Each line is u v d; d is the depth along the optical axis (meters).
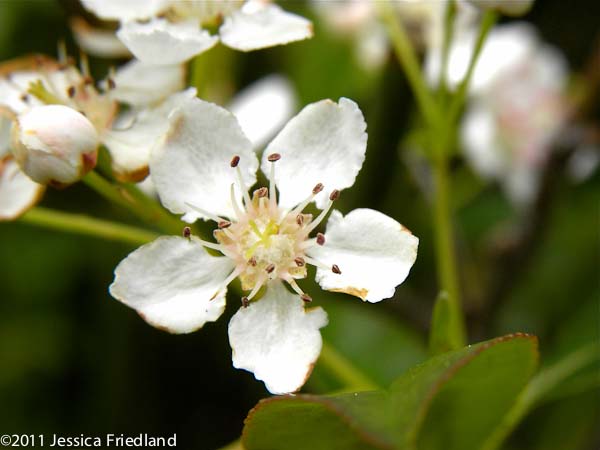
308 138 0.05
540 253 0.07
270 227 0.05
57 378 0.08
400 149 0.08
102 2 0.06
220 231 0.05
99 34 0.07
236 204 0.05
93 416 0.08
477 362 0.05
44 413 0.08
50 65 0.06
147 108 0.06
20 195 0.06
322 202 0.05
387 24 0.07
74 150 0.05
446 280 0.06
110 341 0.08
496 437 0.06
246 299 0.05
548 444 0.07
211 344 0.08
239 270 0.05
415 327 0.07
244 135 0.05
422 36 0.08
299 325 0.05
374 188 0.08
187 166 0.05
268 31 0.06
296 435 0.05
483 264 0.08
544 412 0.07
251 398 0.08
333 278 0.05
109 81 0.06
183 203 0.05
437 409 0.05
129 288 0.05
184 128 0.05
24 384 0.08
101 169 0.06
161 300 0.05
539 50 0.09
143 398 0.08
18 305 0.08
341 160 0.05
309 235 0.06
